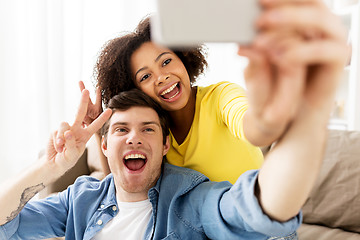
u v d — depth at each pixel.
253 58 0.31
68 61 2.70
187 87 1.05
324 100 0.39
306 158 0.43
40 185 0.81
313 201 1.35
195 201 0.88
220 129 1.05
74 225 0.97
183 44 0.29
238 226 0.68
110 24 2.85
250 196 0.53
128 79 1.10
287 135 0.44
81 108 0.77
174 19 0.29
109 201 0.97
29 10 2.55
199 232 0.85
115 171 0.95
